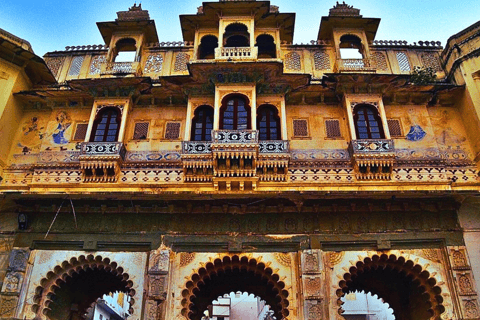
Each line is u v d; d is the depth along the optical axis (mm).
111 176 11695
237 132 11359
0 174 12133
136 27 14383
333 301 10289
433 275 10539
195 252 11023
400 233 11023
